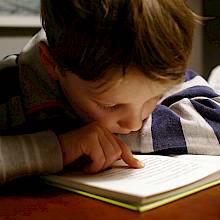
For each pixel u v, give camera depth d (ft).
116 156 2.26
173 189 1.90
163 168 2.22
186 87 3.02
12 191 2.10
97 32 1.89
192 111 2.76
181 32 1.96
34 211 1.84
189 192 1.98
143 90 1.97
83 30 1.92
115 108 2.14
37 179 2.25
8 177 2.13
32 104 2.57
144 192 1.83
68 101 2.51
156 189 1.86
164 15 1.92
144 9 1.88
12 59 2.90
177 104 2.83
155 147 2.59
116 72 1.90
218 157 2.51
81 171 2.26
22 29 4.03
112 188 1.91
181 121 2.68
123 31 1.86
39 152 2.18
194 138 2.64
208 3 5.27
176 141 2.62
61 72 2.21
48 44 2.22
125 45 1.86
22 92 2.65
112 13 1.87
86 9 1.91
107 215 1.77
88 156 2.26
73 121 2.57
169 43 1.91
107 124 2.28
